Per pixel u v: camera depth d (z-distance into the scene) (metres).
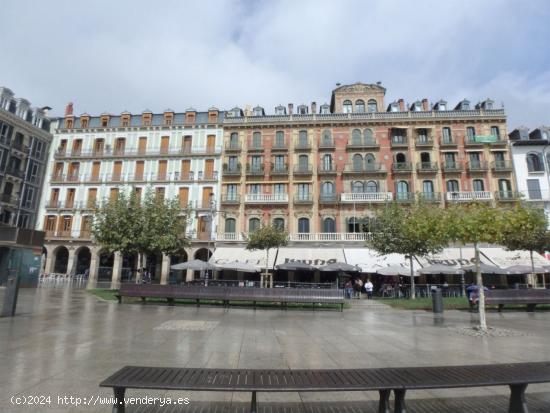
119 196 26.67
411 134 39.66
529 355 7.50
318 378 4.38
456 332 10.59
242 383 4.11
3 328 9.58
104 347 7.60
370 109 42.22
